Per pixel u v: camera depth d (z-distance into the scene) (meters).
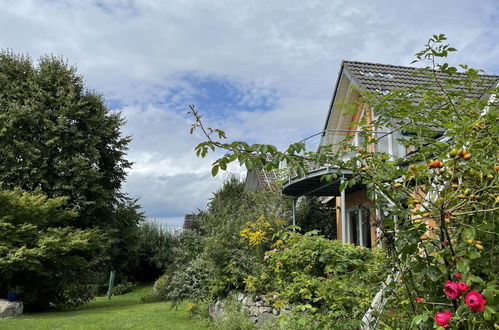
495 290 2.30
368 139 3.73
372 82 14.34
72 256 17.53
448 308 2.68
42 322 11.88
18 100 19.23
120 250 22.03
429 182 2.80
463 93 3.65
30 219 16.36
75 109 20.11
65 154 19.23
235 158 2.74
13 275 16.92
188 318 11.84
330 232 18.17
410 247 2.67
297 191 15.75
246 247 10.81
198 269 12.11
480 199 2.69
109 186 22.12
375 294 3.71
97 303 21.11
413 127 3.41
